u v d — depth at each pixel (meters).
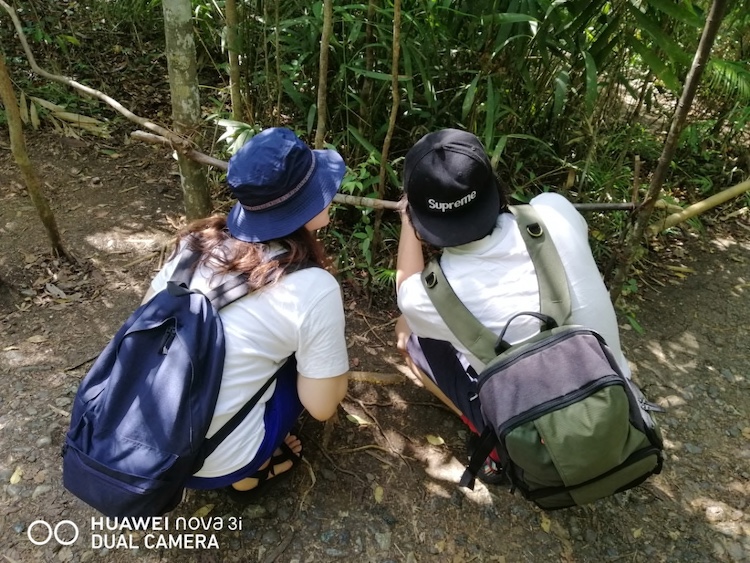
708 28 1.58
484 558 1.67
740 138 3.68
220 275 1.41
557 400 1.32
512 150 2.78
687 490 1.88
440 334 1.54
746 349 2.44
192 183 2.40
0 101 3.42
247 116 2.87
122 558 1.61
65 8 4.37
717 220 3.19
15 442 1.85
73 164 3.19
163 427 1.30
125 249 2.68
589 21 2.35
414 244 1.68
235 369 1.39
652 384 2.26
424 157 1.39
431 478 1.86
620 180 2.92
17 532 1.64
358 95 2.55
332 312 1.41
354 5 2.20
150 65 4.04
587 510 1.80
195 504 1.75
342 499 1.79
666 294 2.71
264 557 1.64
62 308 2.36
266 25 2.51
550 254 1.46
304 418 1.99
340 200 2.07
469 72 2.54
